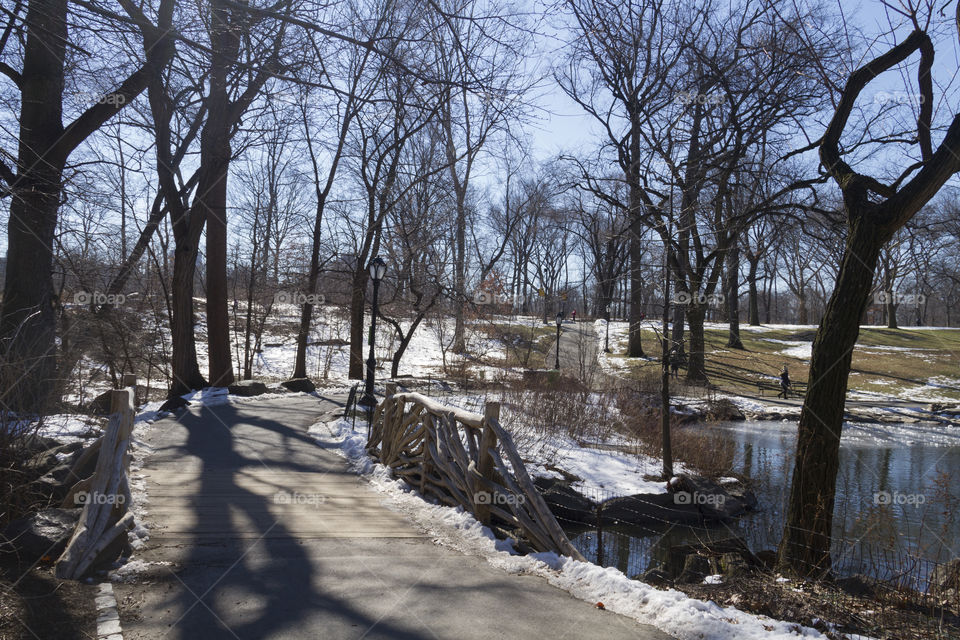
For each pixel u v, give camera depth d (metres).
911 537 8.98
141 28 7.16
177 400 17.25
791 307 100.31
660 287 13.97
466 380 25.08
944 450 20.28
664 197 13.08
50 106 12.17
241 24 7.43
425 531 6.65
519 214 36.81
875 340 52.00
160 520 6.61
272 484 8.85
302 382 22.80
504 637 3.79
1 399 5.90
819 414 7.49
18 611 3.87
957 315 86.62
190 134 19.48
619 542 10.30
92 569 4.88
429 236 28.95
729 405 26.03
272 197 35.84
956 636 4.61
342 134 26.22
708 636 3.82
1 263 14.58
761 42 11.41
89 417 9.05
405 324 47.62
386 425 10.45
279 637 3.74
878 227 7.32
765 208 11.51
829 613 4.91
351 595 4.51
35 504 5.84
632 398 20.08
